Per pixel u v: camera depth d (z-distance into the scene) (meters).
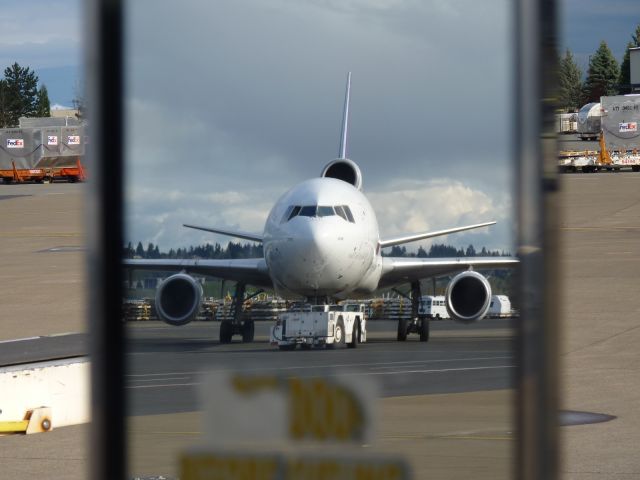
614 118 188.25
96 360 6.95
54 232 118.62
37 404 26.09
